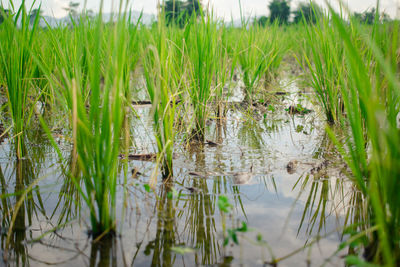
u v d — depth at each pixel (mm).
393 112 1566
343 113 4230
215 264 1546
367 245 1638
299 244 1685
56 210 2062
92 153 1719
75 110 1548
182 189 2322
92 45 3588
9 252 1653
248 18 5684
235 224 1878
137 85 6332
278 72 8109
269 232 1790
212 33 3496
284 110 5059
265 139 3533
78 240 1747
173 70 2918
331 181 2424
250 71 5438
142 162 2836
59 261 1586
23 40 2811
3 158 2922
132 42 2834
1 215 2012
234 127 4082
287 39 9859
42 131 3754
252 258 1582
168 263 1573
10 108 2891
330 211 2012
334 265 1521
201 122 3490
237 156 2973
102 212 1752
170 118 2471
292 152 3059
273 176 2533
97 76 1647
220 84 4039
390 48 1639
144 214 1991
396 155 1372
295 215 1967
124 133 3738
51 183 2432
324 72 3971
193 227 1870
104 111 1634
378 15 2174
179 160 2875
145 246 1704
